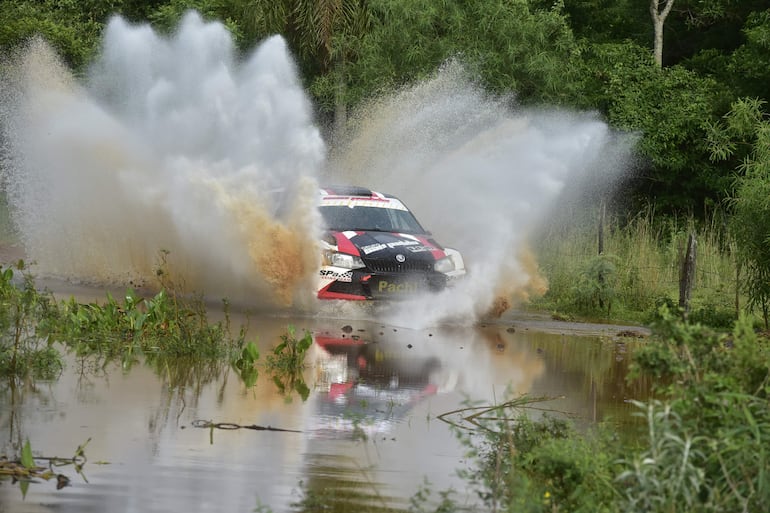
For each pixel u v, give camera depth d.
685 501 8.02
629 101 42.94
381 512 8.98
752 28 45.62
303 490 9.52
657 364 9.05
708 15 50.09
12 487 9.26
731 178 40.44
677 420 8.41
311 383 14.54
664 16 47.00
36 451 10.38
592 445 10.10
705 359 9.22
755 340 9.41
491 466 10.49
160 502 9.02
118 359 15.74
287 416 12.39
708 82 44.62
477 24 41.88
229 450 10.75
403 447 11.20
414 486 9.80
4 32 44.62
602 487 8.65
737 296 24.80
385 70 41.28
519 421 11.44
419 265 22.17
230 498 9.20
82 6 51.78
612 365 17.39
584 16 50.84
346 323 21.17
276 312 22.25
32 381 13.70
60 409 12.15
